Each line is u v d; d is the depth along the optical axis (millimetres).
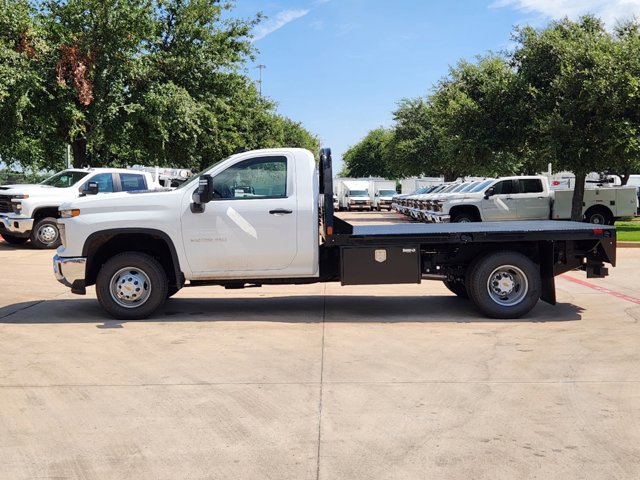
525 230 8055
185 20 23875
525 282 8133
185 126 22562
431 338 7105
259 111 42406
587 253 8406
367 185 48938
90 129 21125
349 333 7371
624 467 3803
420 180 46094
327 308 9008
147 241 8414
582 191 22688
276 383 5453
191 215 7977
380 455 3982
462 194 22828
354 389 5281
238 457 3967
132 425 4504
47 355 6387
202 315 8477
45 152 28219
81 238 7969
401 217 35812
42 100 20312
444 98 31219
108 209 8000
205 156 29172
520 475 3701
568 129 21797
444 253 8352
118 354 6430
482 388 5289
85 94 20094
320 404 4918
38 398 5078
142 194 8102
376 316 8414
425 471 3758
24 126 21078
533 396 5082
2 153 27000
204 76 24578
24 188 17188
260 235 8008
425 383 5434
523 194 22828
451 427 4438
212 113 24062
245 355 6383
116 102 21172
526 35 24562
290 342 6926
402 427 4441
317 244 8117
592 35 23562
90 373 5758
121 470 3789
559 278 12055
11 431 4398
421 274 8336
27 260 14805
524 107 23719
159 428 4445
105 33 20672
